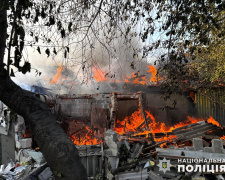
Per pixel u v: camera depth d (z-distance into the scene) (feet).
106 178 21.39
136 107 51.49
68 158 5.76
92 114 44.65
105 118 44.14
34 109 6.73
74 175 5.71
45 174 20.83
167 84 17.31
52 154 5.82
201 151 20.18
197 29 11.85
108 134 23.32
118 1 12.53
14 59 6.50
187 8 11.42
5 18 6.88
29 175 19.84
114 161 21.43
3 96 6.82
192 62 37.19
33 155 24.26
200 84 40.65
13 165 24.54
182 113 53.42
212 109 45.57
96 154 23.00
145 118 40.37
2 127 29.91
